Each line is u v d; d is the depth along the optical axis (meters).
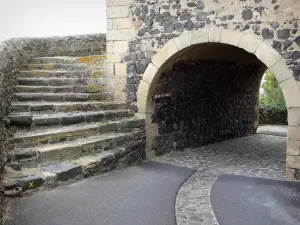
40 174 3.92
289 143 4.86
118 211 3.53
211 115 8.00
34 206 3.46
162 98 6.48
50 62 7.28
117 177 4.70
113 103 6.25
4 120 4.45
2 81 4.47
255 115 10.08
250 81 9.46
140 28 6.19
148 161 6.01
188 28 5.63
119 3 6.38
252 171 5.49
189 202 4.00
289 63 4.82
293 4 4.73
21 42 7.02
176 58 6.07
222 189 4.46
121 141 5.44
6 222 3.06
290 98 4.83
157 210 3.62
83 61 7.19
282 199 4.09
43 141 4.62
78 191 3.98
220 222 3.44
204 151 7.13
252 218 3.54
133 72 6.35
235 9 5.18
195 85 7.23
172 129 6.80
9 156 4.08
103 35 7.56
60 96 5.99
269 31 4.94
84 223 3.20
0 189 3.41
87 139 5.03
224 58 7.48
